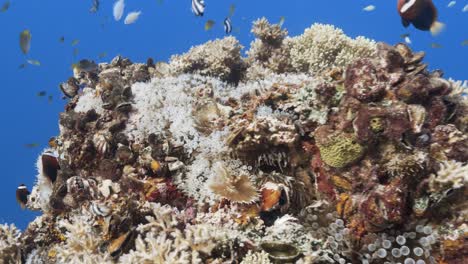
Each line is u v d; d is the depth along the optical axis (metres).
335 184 0.77
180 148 0.98
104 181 0.95
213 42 1.74
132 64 1.62
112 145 1.11
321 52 1.53
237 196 0.82
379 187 0.70
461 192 0.71
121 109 1.16
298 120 0.87
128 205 0.88
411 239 0.70
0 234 1.08
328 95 0.85
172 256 0.75
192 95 1.21
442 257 0.69
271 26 1.73
